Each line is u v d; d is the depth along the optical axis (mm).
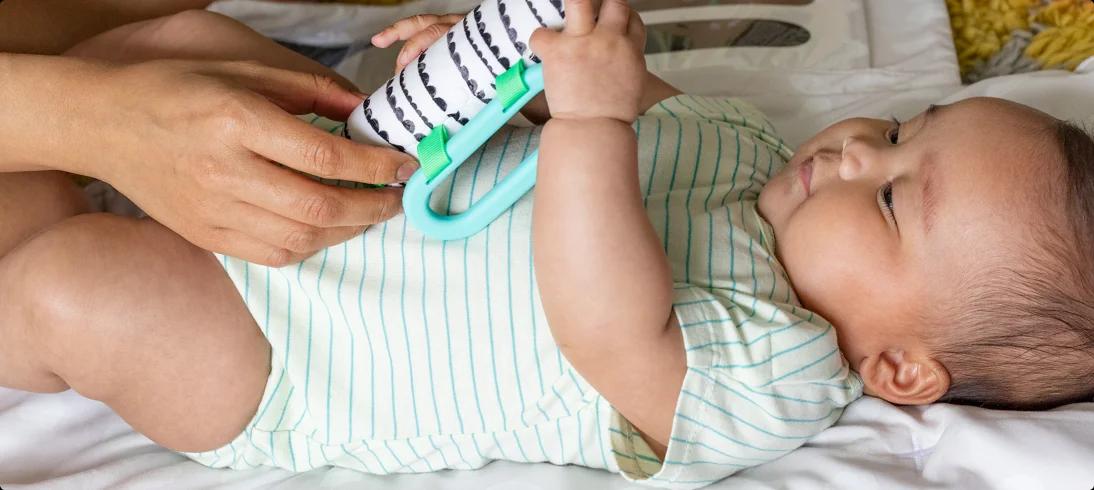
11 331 868
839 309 887
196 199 778
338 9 1387
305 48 1381
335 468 931
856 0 1378
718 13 1377
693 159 946
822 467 843
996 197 836
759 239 896
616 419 853
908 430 870
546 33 728
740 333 820
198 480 913
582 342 786
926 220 851
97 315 841
